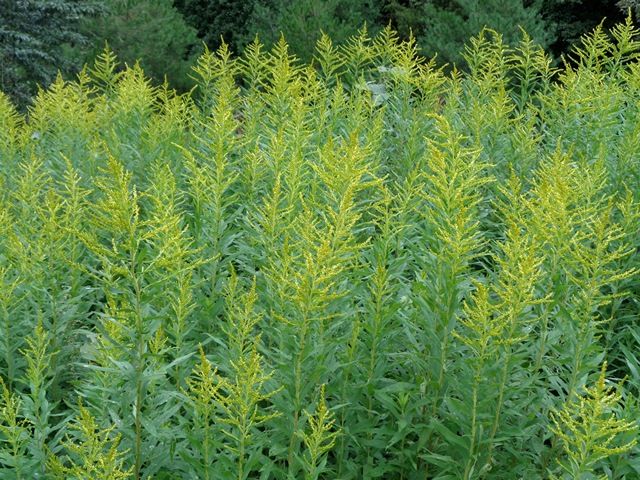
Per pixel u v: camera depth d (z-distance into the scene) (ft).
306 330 12.17
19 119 25.21
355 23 61.62
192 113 24.67
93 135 24.49
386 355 14.08
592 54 24.73
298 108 19.69
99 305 16.80
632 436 12.15
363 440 13.50
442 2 61.00
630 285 16.94
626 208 16.31
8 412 12.27
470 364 12.26
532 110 25.02
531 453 13.50
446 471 13.20
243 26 79.00
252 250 16.31
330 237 12.46
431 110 24.44
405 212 16.22
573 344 12.88
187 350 14.06
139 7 60.49
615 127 21.84
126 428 12.34
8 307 15.53
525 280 11.81
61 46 57.93
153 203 18.94
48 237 15.92
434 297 13.38
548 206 13.47
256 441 12.54
